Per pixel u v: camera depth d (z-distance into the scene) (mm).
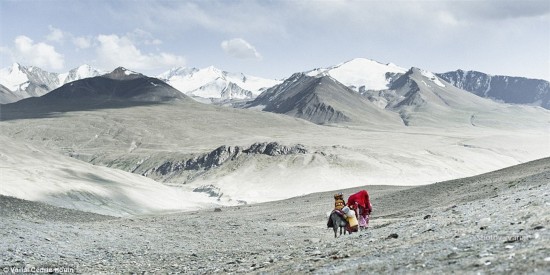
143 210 116250
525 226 12977
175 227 34500
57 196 104000
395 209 45312
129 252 21891
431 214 25203
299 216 47469
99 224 33281
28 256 19156
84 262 18797
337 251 14953
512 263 8586
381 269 10234
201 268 15984
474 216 18375
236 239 28609
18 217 31109
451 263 9539
